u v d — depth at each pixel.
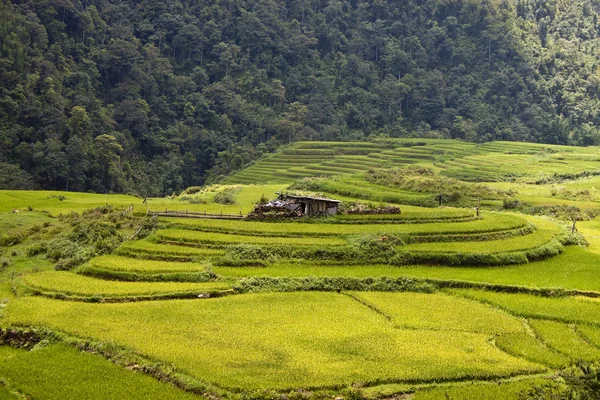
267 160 155.12
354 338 35.56
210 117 178.75
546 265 53.09
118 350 33.19
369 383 29.94
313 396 28.67
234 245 52.97
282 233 57.16
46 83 150.50
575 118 199.12
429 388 29.86
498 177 119.38
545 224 67.50
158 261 50.28
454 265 52.09
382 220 63.22
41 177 130.88
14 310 38.75
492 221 63.66
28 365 31.81
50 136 138.50
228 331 36.19
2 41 149.38
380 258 52.41
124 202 86.38
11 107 140.00
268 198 91.19
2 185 122.19
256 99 191.50
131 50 178.50
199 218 64.56
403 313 40.72
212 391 28.98
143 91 175.50
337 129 184.25
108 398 28.47
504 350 34.97
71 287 43.59
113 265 48.12
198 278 46.47
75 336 35.19
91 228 57.19
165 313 39.19
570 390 27.08
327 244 53.78
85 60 170.25
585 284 47.47
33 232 59.94
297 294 44.59
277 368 31.05
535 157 144.50
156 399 28.39
